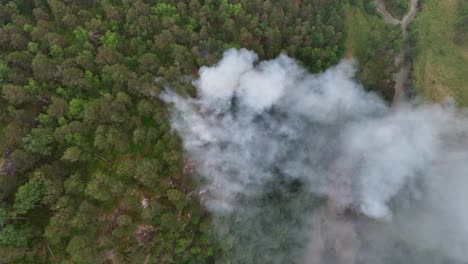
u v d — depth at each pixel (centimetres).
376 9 12469
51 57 8050
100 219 7356
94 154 7625
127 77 7931
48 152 7162
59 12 8362
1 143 7106
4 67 7169
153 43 8919
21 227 6781
